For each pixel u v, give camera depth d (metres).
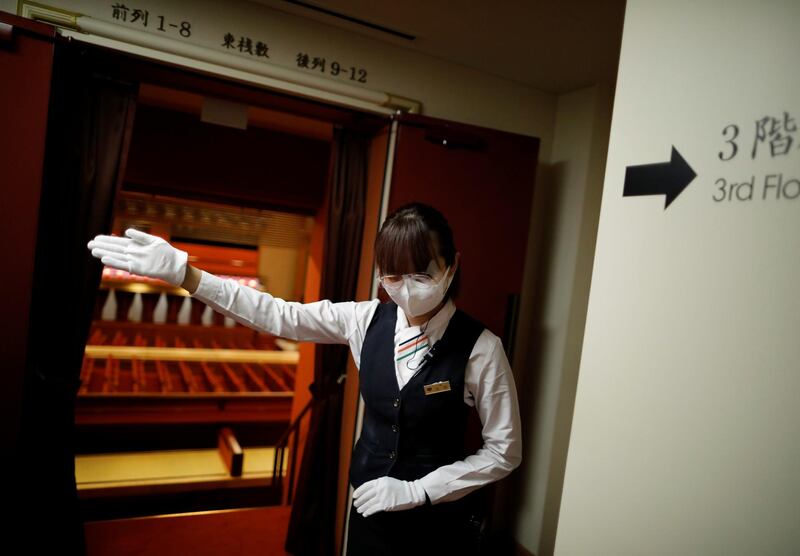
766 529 0.83
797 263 0.80
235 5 2.09
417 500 1.31
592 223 2.74
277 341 4.96
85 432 3.69
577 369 2.78
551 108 2.91
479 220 2.43
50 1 1.82
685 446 0.94
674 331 0.97
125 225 4.18
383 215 2.37
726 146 0.91
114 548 2.52
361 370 1.47
